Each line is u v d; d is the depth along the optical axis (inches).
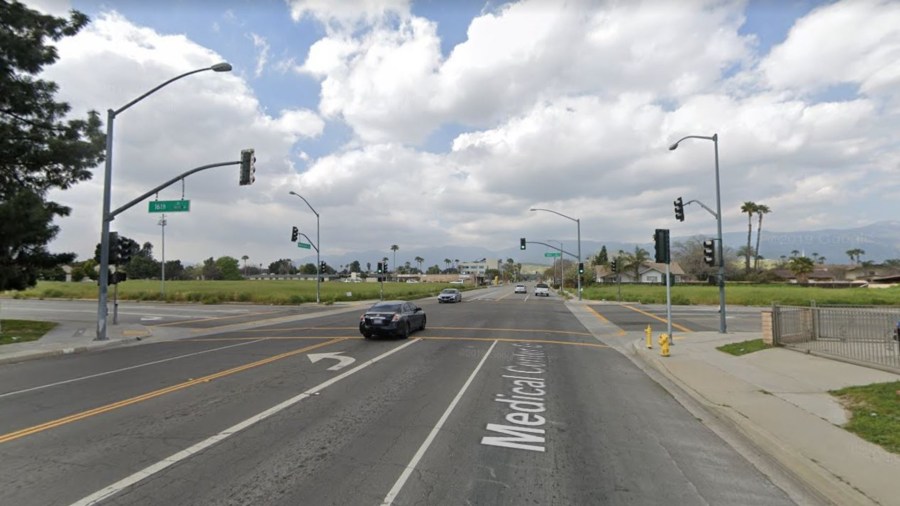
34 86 859.4
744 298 1861.5
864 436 249.8
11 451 237.9
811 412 297.3
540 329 882.8
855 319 523.2
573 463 223.9
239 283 4188.0
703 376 417.4
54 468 215.6
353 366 481.1
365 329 705.6
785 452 229.3
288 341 701.3
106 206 755.4
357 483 199.5
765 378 403.2
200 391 370.3
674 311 1414.9
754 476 211.3
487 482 201.3
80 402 339.9
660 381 424.8
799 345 539.2
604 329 905.5
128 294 2121.1
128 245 957.8
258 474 208.5
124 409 318.0
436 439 256.1
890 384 336.8
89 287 2940.5
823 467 210.4
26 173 900.0
